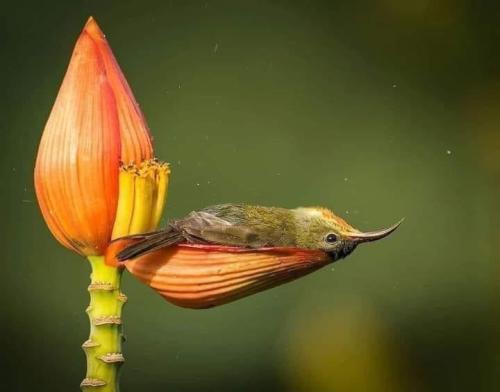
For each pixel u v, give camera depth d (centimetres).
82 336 340
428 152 389
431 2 412
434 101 399
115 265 279
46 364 335
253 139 382
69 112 279
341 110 396
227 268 279
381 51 409
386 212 373
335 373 329
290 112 390
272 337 334
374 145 388
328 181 378
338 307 339
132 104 280
